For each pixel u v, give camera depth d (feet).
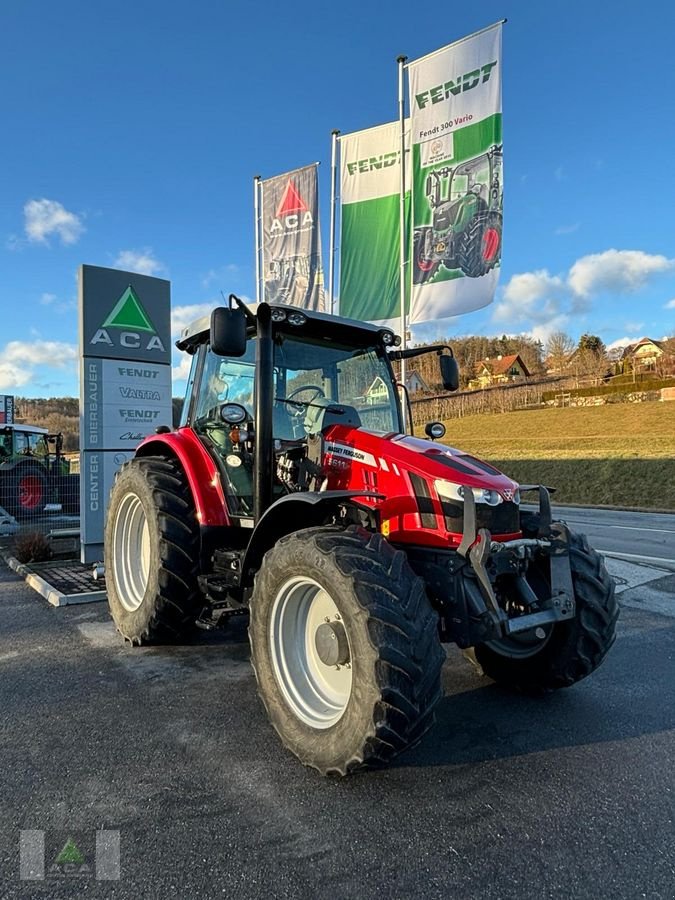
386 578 8.36
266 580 9.64
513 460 73.82
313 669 9.57
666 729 10.19
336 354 13.47
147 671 12.70
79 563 23.39
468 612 9.19
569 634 10.69
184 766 8.86
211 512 13.35
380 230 39.58
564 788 8.32
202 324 14.75
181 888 6.41
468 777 8.60
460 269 35.17
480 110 34.01
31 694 11.49
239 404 13.00
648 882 6.50
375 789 8.26
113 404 23.25
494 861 6.82
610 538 32.09
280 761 9.02
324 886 6.43
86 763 8.93
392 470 10.34
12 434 37.65
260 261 45.78
